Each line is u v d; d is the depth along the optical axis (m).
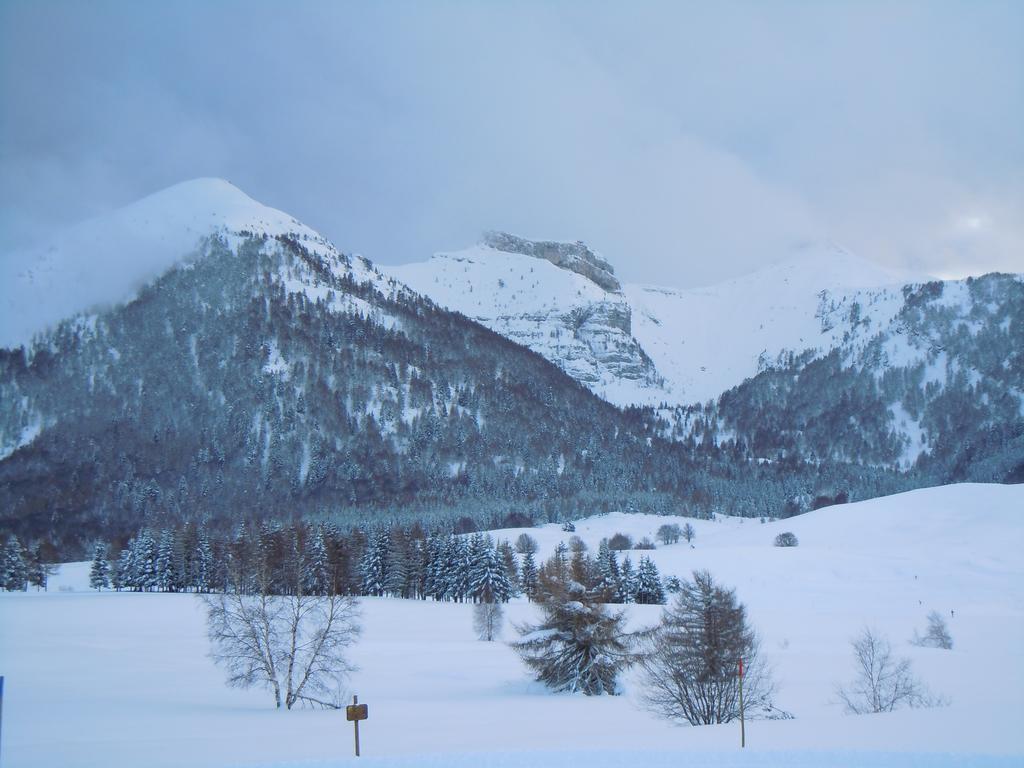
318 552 117.62
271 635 45.19
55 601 111.81
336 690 46.12
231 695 45.34
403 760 21.20
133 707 39.41
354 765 20.84
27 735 30.48
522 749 22.61
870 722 26.86
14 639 72.38
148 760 24.38
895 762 19.89
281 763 21.25
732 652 35.38
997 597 103.88
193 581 140.50
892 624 86.12
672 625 36.94
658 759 20.77
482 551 117.06
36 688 46.38
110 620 89.75
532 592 126.25
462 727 32.50
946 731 24.42
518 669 57.72
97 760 24.48
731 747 22.34
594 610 48.34
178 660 60.50
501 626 81.69
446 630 88.12
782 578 119.31
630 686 48.81
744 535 166.88
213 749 26.55
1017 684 46.09
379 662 61.53
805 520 165.25
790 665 58.44
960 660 57.91
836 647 70.19
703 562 132.12
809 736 24.11
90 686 47.66
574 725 33.47
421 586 131.38
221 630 41.25
